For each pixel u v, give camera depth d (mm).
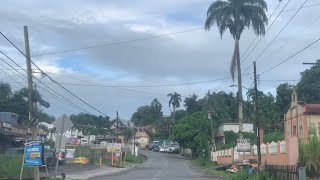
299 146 26531
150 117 162125
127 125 143500
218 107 90625
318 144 25578
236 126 82000
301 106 45875
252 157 43312
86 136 137125
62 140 28562
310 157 25125
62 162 57031
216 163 67000
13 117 59094
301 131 45562
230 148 60125
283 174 26078
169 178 38625
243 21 53281
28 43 30250
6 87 71562
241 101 52656
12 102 69125
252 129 76562
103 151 74312
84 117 142375
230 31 53844
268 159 36750
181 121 90875
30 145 25469
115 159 69188
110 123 145375
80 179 36750
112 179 36875
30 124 31031
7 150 47031
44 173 41312
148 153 114938
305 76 68438
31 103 30969
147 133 154500
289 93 78125
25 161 25422
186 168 61250
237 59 53375
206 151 80938
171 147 120000
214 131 86000
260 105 78312
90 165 62844
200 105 118750
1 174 30266
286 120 51188
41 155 25344
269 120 75750
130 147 100875
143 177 39875
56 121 28297
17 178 31094
